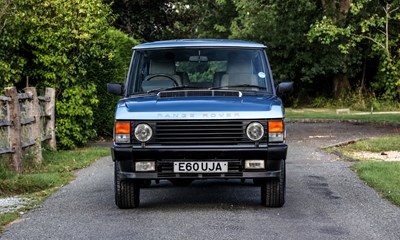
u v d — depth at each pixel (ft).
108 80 69.41
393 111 132.67
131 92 31.55
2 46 54.13
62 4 56.29
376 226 25.70
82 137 59.26
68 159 50.98
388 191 33.68
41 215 29.07
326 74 153.69
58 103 57.41
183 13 149.38
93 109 67.41
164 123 28.30
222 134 28.22
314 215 27.94
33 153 47.65
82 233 24.97
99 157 53.47
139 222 26.78
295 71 156.25
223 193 35.04
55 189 37.09
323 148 58.80
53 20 56.13
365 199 32.01
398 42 129.80
